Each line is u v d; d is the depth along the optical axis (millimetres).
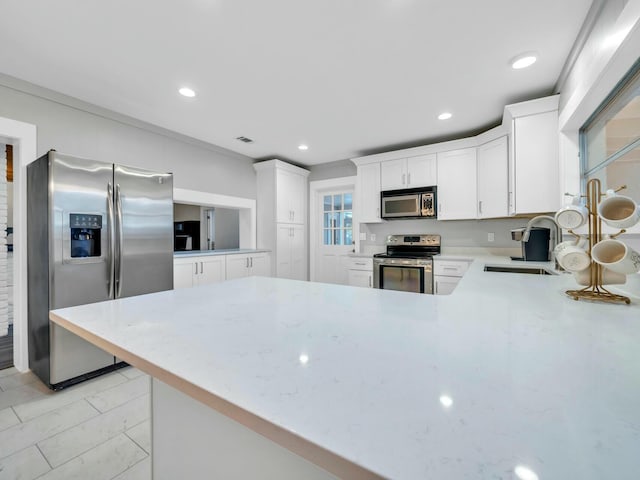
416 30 1734
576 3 1519
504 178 2920
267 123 3119
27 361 2359
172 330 802
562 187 2275
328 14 1612
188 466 850
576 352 627
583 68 1768
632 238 1392
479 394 465
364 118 2988
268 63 2057
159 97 2535
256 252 4051
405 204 3711
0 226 3162
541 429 380
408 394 470
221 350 666
